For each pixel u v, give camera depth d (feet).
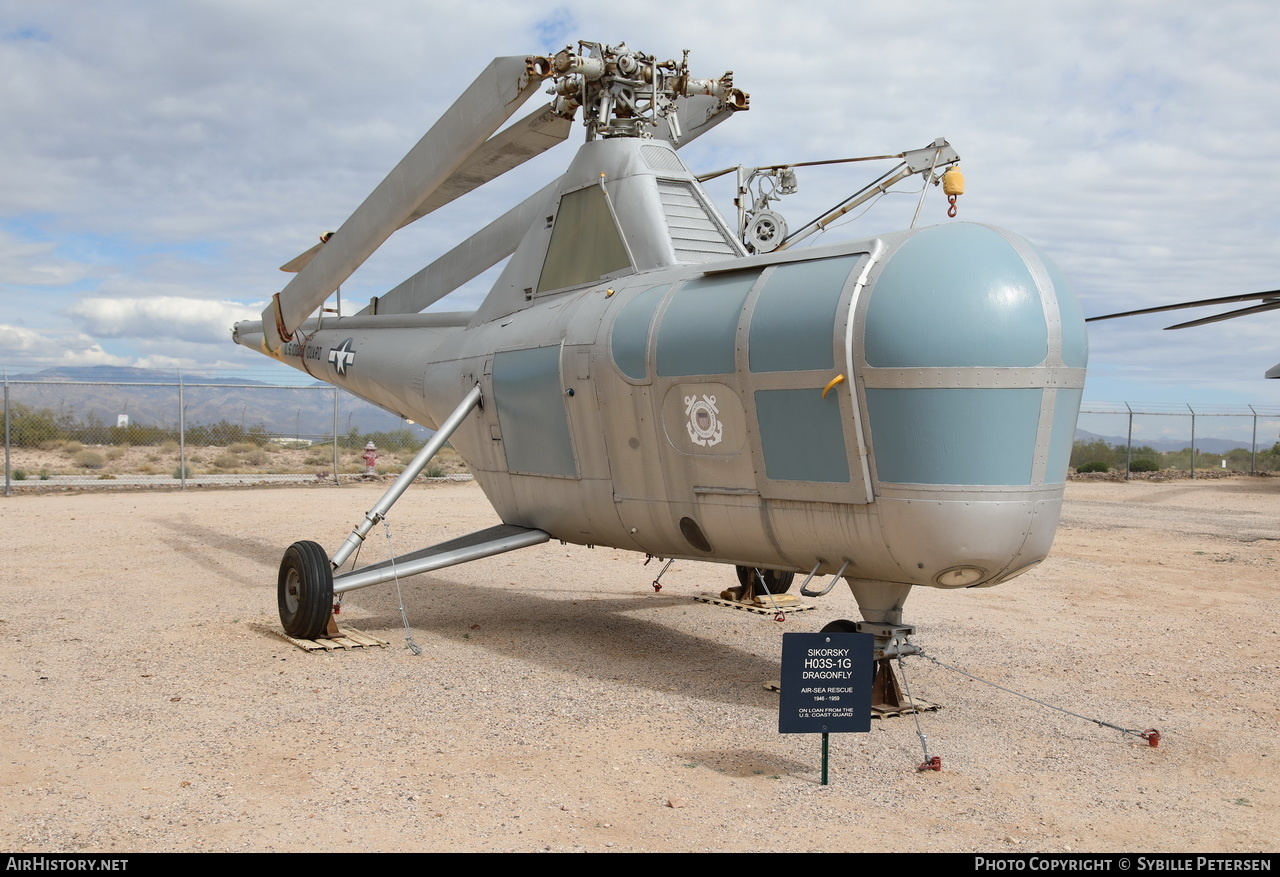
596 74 27.43
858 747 18.61
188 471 94.94
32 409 126.52
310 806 15.10
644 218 25.61
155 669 23.63
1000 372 17.92
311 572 26.25
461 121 25.27
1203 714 21.13
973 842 14.12
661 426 22.62
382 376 36.01
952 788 16.43
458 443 31.32
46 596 32.91
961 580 19.22
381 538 48.62
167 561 40.73
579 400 24.73
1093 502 73.67
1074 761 17.99
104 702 20.74
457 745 18.24
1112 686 23.40
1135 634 29.14
